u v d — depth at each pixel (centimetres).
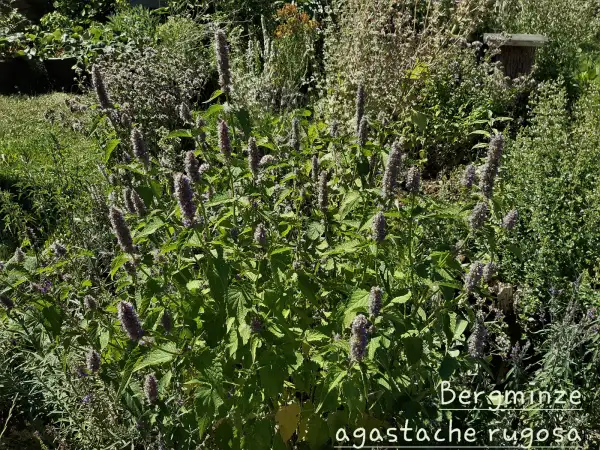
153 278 232
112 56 742
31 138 646
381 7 582
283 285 234
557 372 273
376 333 219
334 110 502
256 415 238
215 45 257
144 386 232
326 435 238
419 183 224
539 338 343
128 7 1073
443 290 225
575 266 378
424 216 226
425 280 225
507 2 809
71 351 287
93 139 532
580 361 287
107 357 251
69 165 472
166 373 232
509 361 297
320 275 277
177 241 223
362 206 272
